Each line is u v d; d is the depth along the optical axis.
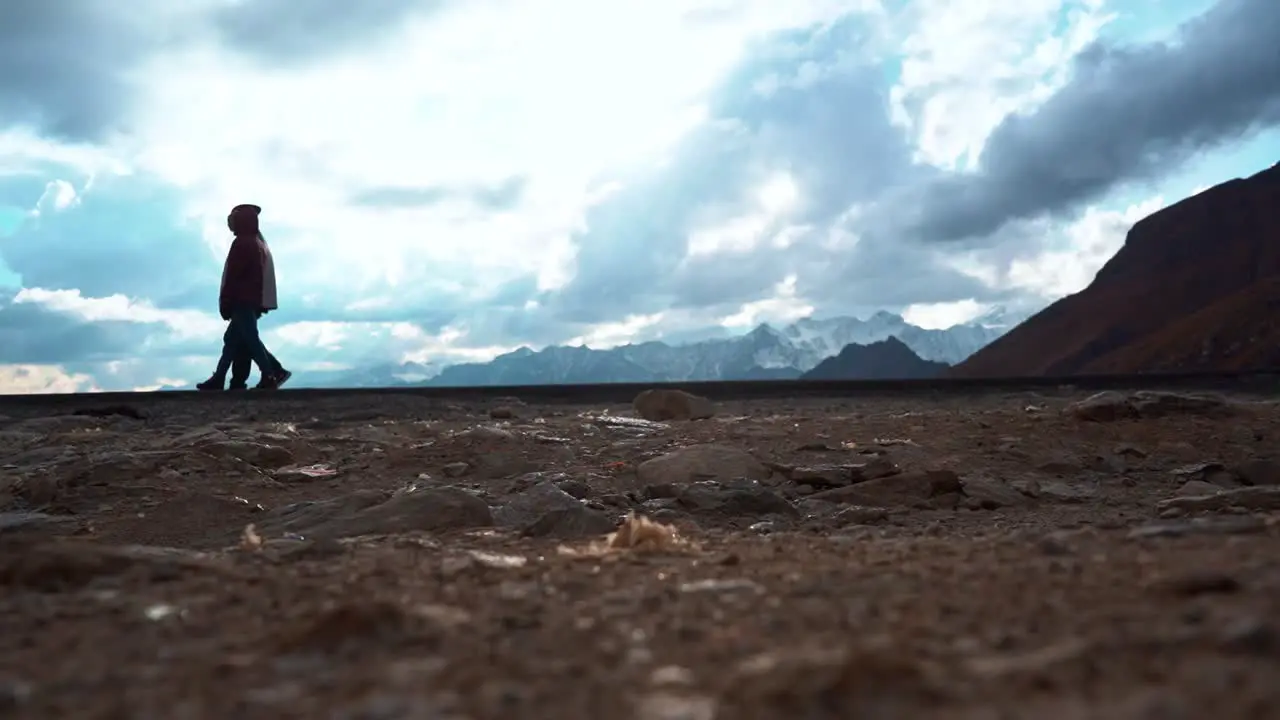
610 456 9.40
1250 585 2.84
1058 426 10.85
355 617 2.71
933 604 2.92
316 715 2.07
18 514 7.32
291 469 9.01
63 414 15.92
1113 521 5.95
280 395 18.06
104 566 3.75
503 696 2.13
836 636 2.58
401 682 2.28
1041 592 3.02
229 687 2.30
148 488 7.96
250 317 18.77
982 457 9.35
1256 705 1.85
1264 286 102.06
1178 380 23.66
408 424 12.75
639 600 3.14
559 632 2.74
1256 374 24.25
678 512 6.84
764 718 1.94
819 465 8.69
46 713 2.16
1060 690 2.03
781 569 3.72
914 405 17.84
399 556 4.41
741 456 8.42
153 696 2.24
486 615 2.96
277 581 3.60
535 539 5.31
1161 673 2.09
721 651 2.48
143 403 16.97
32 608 3.21
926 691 2.02
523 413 15.40
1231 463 9.27
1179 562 3.41
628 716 2.00
